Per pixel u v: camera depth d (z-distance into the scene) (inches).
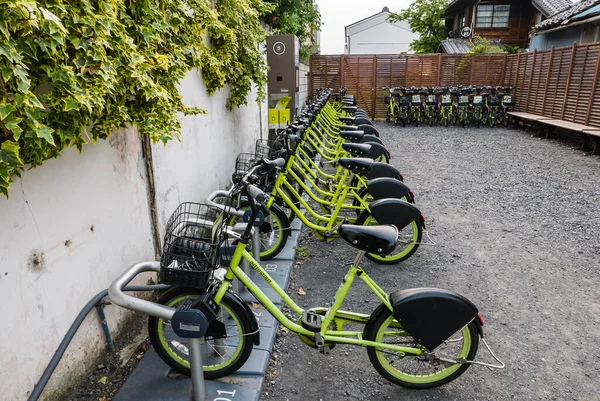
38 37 50.7
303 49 481.7
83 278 81.7
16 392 65.1
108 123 71.7
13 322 64.1
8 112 46.0
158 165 113.9
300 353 98.8
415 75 542.3
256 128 260.8
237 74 171.8
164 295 81.0
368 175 164.7
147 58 79.9
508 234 167.8
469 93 489.7
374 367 88.7
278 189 136.2
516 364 95.0
